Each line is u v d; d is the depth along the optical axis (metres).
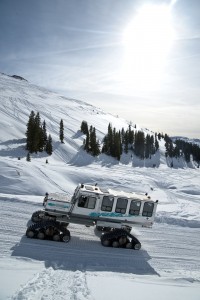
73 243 18.28
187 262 17.92
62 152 108.88
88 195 19.23
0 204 23.28
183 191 70.06
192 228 24.41
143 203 19.70
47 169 51.19
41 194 38.16
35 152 96.19
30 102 184.25
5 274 12.73
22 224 19.66
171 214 27.41
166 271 16.34
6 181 38.62
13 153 91.06
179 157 180.12
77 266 15.40
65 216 19.52
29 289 11.30
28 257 15.47
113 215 19.45
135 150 151.62
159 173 109.38
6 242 16.84
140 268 16.31
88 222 19.45
